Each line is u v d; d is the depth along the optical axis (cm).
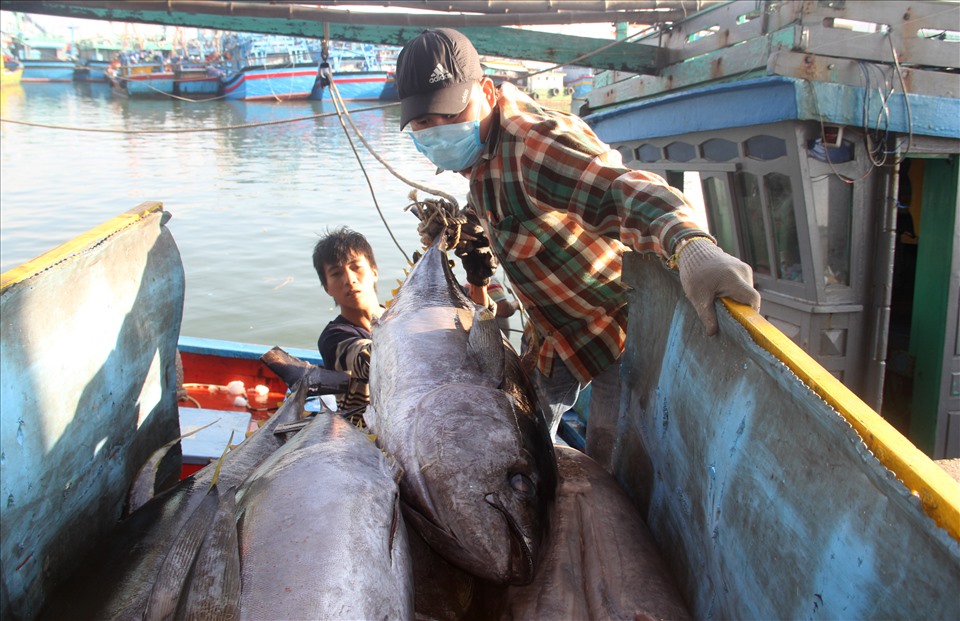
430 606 188
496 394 218
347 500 167
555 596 186
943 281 455
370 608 149
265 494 170
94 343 197
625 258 244
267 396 459
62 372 179
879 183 432
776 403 140
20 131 3195
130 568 175
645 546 209
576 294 265
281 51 4331
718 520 165
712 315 168
